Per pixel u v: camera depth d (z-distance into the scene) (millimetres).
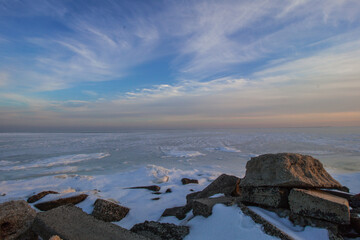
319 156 18531
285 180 3760
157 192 7828
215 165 15133
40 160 17719
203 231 3488
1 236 3389
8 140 41250
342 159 16906
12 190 8430
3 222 3453
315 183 3838
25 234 3658
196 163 15984
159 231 3672
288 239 2879
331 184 3998
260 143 31672
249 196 4137
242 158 18266
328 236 3102
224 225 3389
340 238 3086
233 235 3174
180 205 6082
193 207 4105
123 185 9352
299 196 3502
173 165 15234
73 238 3025
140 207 6012
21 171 13641
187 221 4078
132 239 3184
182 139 41469
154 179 10289
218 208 3758
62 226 3271
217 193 5691
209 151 22859
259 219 3227
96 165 15508
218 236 3275
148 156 19500
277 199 3783
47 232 3217
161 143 32812
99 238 3111
